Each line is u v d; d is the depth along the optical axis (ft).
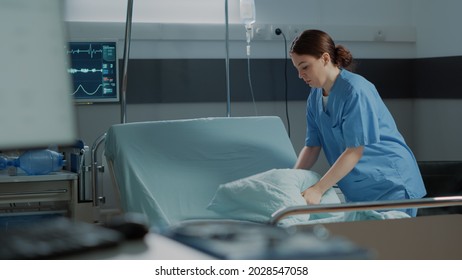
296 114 12.59
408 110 13.33
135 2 11.60
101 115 11.52
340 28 12.66
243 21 11.88
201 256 2.49
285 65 12.38
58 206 9.96
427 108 12.96
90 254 2.55
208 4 11.98
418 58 13.06
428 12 12.85
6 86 2.11
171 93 11.82
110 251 2.64
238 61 12.14
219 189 8.01
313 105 9.10
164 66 11.75
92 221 9.46
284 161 9.14
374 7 13.02
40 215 9.44
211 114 12.17
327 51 8.42
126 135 8.73
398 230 4.01
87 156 10.17
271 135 9.37
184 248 2.66
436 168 9.68
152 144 8.75
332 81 8.55
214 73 12.01
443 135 12.51
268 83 12.30
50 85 2.17
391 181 8.55
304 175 8.30
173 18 11.82
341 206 4.82
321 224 4.19
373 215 7.29
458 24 12.05
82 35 11.26
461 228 4.05
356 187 8.71
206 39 11.89
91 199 9.80
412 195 8.68
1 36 2.10
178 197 8.31
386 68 13.03
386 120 8.82
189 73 11.89
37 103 2.15
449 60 12.21
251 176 8.25
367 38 12.84
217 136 9.10
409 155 8.87
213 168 8.76
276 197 7.75
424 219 4.39
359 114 8.17
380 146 8.68
